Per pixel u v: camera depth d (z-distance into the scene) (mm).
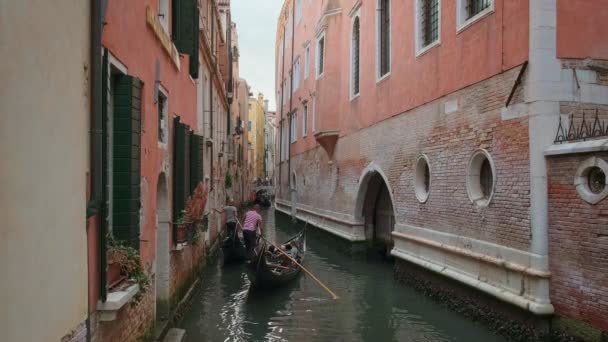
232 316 9773
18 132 2354
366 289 12133
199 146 10633
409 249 11961
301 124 27281
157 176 6723
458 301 9453
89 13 3689
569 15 7297
